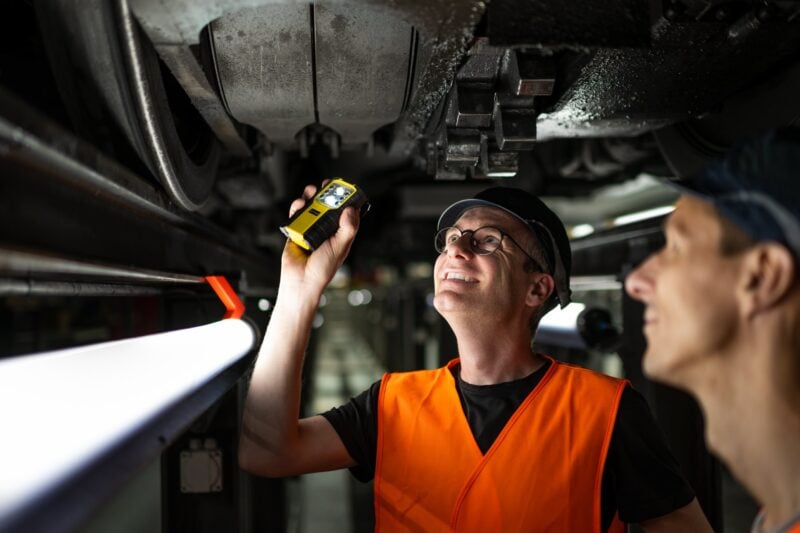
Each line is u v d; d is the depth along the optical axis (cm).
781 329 70
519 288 146
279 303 137
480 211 151
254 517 259
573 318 253
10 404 53
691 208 79
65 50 101
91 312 665
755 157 71
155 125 104
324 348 1767
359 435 150
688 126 172
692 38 111
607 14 102
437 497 137
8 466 48
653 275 82
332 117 143
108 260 94
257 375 137
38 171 70
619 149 244
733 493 418
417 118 152
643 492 133
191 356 97
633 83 129
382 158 396
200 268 159
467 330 144
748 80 134
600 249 238
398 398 149
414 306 695
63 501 53
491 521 133
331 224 133
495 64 126
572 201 438
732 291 73
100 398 65
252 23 111
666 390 188
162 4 90
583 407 138
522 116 126
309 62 119
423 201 468
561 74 134
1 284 73
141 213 112
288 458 138
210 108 129
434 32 101
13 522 46
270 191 313
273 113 136
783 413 71
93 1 92
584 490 132
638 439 135
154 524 339
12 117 56
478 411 143
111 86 101
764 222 69
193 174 135
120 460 64
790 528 68
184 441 172
